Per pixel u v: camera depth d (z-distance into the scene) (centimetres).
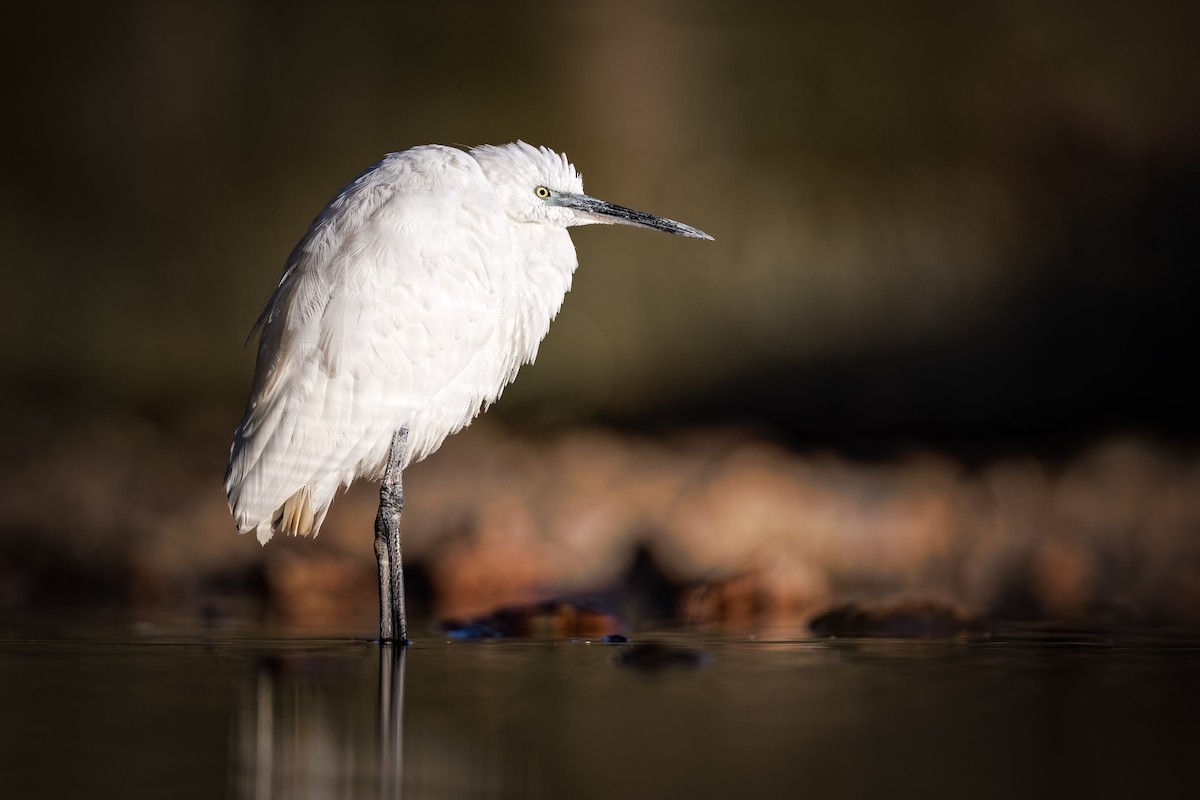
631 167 2473
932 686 616
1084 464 1703
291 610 1097
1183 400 2152
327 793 421
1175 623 923
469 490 1622
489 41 2519
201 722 530
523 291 906
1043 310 2297
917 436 2183
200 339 2495
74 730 516
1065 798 414
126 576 1283
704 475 1652
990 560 1321
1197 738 497
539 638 838
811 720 531
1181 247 2289
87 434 2122
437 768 453
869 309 2388
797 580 1069
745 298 2402
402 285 814
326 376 801
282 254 2520
